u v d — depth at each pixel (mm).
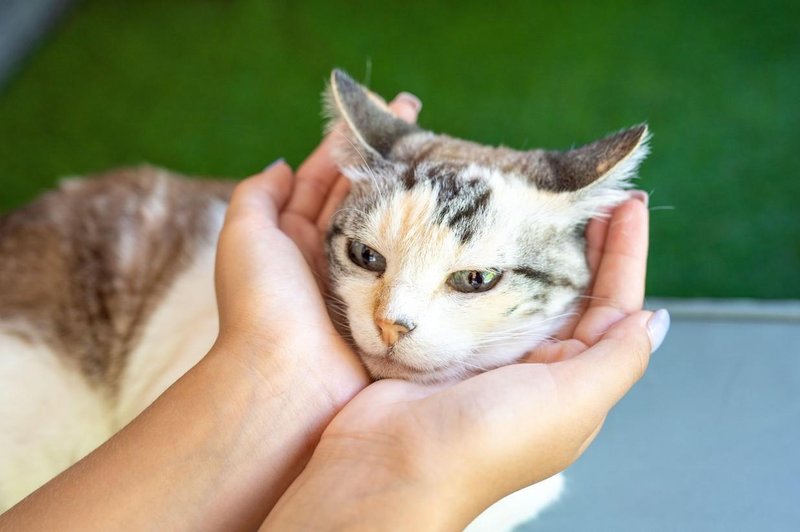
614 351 290
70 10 836
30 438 396
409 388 311
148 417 292
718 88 658
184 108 707
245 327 309
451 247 316
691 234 556
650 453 393
